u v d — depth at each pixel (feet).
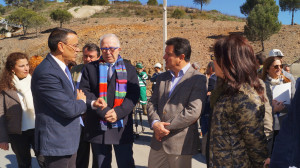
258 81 5.99
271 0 86.07
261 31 71.67
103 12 154.51
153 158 9.06
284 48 68.95
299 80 4.58
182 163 8.44
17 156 10.60
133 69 10.42
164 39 24.76
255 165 5.88
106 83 9.66
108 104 9.70
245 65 5.87
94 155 9.98
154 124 8.50
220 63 6.12
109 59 9.66
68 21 128.36
